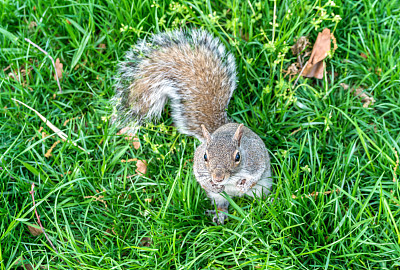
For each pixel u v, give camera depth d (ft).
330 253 4.41
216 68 4.72
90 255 4.43
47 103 4.78
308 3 4.83
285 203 4.49
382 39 4.82
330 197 4.50
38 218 4.51
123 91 4.75
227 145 4.37
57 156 4.65
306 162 4.68
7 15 4.87
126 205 4.62
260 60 4.80
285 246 4.39
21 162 4.61
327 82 4.77
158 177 4.65
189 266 4.39
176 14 4.87
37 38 4.89
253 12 4.76
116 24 4.87
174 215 4.53
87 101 4.83
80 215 4.60
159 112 4.73
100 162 4.71
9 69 4.84
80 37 4.86
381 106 4.74
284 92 4.72
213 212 4.61
